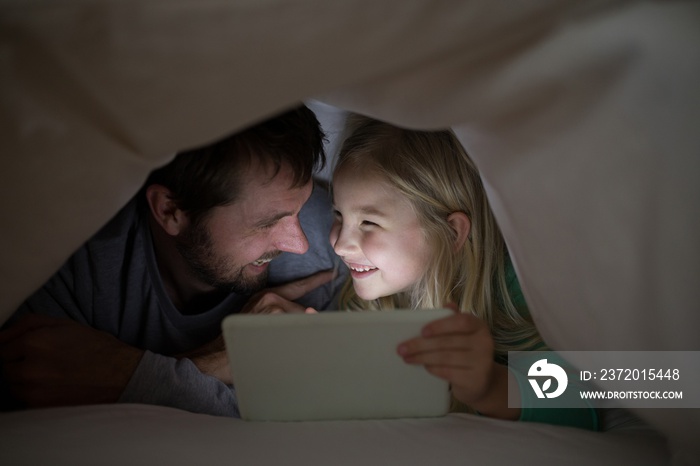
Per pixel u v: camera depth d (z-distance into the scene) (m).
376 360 0.83
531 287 0.81
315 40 0.60
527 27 0.63
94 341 1.03
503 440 0.79
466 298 1.21
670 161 0.65
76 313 1.14
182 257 1.18
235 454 0.73
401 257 1.17
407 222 1.16
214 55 0.60
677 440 0.77
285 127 1.06
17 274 0.74
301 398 0.85
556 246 0.75
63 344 1.00
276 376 0.83
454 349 0.84
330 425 0.84
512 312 1.21
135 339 1.19
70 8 0.59
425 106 0.69
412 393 0.86
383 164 1.15
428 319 0.81
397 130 1.17
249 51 0.60
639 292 0.71
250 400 0.85
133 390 1.00
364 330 0.80
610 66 0.64
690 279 0.68
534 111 0.68
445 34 0.62
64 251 0.75
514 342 1.18
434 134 1.18
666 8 0.64
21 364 0.97
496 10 0.61
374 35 0.61
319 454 0.74
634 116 0.65
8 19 0.59
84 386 0.99
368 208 1.15
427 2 0.60
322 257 1.35
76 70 0.61
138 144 0.67
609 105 0.66
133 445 0.74
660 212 0.67
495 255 1.23
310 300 1.35
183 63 0.60
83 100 0.63
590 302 0.75
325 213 1.34
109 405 0.86
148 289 1.17
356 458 0.73
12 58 0.61
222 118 0.65
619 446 0.81
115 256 1.12
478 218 1.21
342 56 0.62
